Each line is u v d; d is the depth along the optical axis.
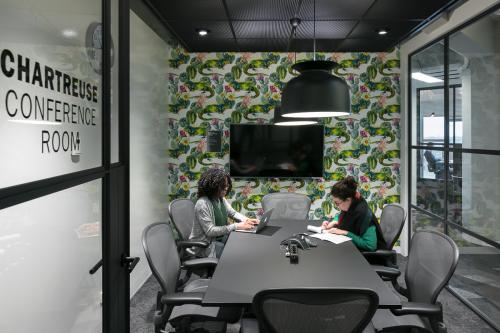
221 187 3.12
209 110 4.90
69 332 1.48
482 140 3.04
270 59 4.87
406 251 4.71
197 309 2.08
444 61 3.69
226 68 4.87
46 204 1.34
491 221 2.95
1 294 1.13
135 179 3.51
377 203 4.94
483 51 3.00
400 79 4.84
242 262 2.26
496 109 2.84
